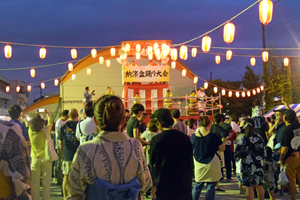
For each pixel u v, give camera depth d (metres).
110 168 2.15
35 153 5.48
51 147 5.52
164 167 3.75
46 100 29.70
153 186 3.85
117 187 2.11
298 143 5.73
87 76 25.95
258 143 5.29
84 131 5.31
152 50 14.77
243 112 33.72
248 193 5.26
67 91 25.73
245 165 5.28
